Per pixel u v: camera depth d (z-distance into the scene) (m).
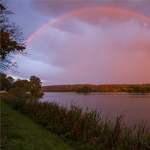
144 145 6.33
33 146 5.27
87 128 8.28
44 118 10.84
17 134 6.09
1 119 8.78
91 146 7.04
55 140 7.56
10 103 19.28
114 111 24.62
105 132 7.79
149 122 15.46
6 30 8.70
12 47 8.90
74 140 8.12
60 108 11.22
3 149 4.42
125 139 6.92
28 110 13.94
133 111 25.48
